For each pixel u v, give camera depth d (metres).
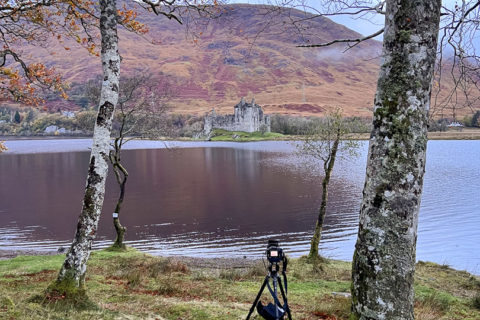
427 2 4.22
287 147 147.62
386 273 4.18
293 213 36.03
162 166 83.38
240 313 8.49
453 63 5.61
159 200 43.50
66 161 93.81
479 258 22.73
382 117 4.37
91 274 13.06
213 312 8.43
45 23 12.33
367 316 4.25
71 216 34.69
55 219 33.53
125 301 9.21
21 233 28.95
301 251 24.36
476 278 16.38
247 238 27.67
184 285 11.95
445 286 14.66
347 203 40.41
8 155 114.19
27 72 12.97
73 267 7.95
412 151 4.24
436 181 55.22
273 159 96.44
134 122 20.58
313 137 18.41
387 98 4.35
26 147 157.88
